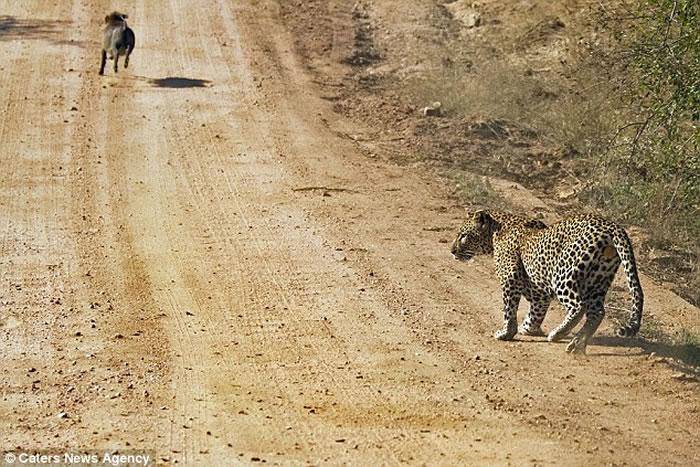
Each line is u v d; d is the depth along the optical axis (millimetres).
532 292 13031
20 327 13375
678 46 16969
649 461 10078
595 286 12477
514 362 12391
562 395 11516
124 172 19875
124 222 17375
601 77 22344
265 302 14164
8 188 18891
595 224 12336
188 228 17094
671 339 13289
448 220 17828
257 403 11227
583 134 22172
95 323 13484
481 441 10359
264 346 12781
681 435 10695
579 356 12570
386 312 13867
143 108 23703
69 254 15961
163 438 10414
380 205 18453
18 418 10891
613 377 12023
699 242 18016
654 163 18922
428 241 16750
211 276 15102
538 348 12828
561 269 12484
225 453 10078
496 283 15102
